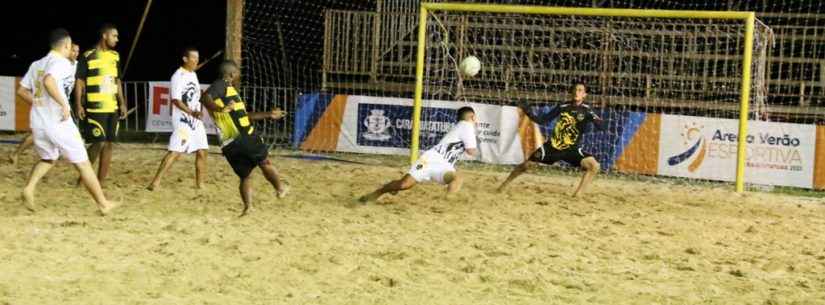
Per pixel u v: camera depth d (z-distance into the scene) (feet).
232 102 34.55
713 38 70.28
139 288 24.91
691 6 77.56
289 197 41.09
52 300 23.45
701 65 68.85
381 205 39.52
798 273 29.55
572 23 68.08
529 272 28.27
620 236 34.83
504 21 67.36
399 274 27.48
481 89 65.82
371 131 56.95
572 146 43.62
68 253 28.60
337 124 57.62
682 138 52.01
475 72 47.80
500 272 28.14
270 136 64.80
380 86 68.13
